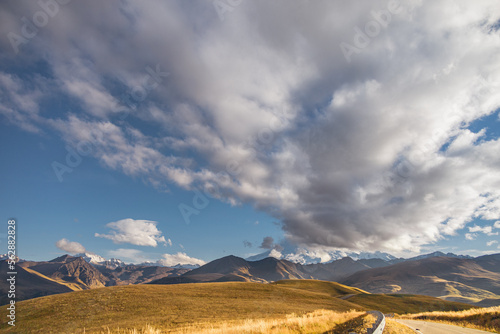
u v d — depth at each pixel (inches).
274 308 2181.3
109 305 1971.0
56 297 2230.6
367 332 546.3
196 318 1562.5
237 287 3309.5
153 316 1653.5
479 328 876.6
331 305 2950.3
